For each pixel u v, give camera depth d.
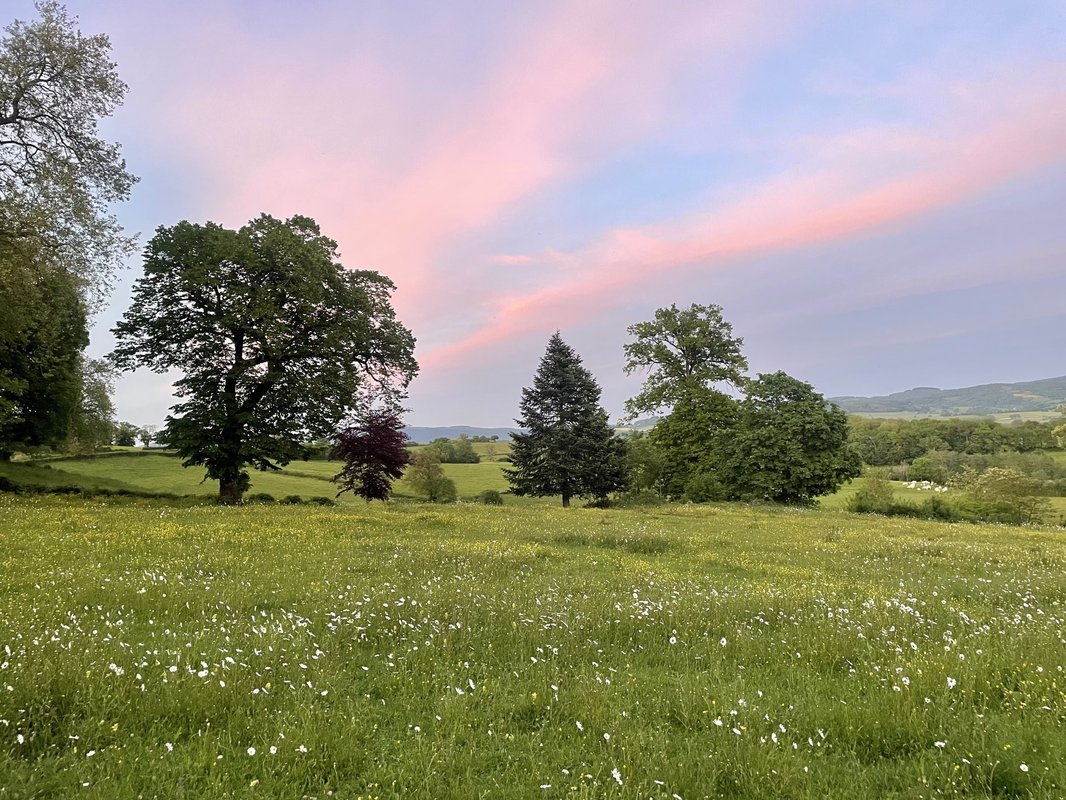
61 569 10.98
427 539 18.27
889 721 5.08
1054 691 5.70
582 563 14.87
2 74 26.59
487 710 5.39
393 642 7.24
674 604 9.75
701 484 49.09
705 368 56.09
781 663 7.00
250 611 8.72
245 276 33.44
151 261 32.78
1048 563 16.86
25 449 47.56
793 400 49.19
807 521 31.31
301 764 4.25
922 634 8.22
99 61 28.61
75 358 44.81
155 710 4.90
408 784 4.11
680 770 4.25
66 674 5.26
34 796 3.68
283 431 33.97
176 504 30.84
